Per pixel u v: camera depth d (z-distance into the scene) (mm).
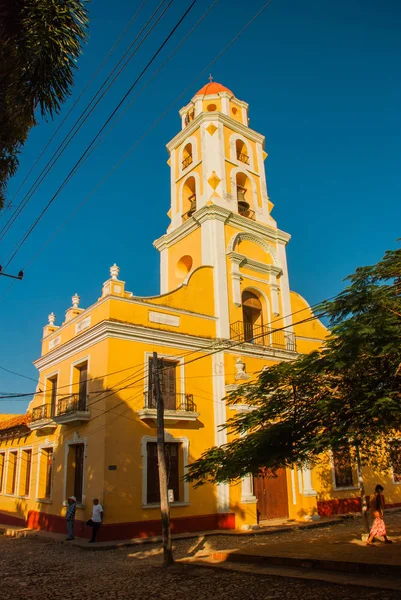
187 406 18078
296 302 24875
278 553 11547
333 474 21594
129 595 8758
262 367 21016
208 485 17859
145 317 18219
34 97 6602
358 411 9258
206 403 18906
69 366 19484
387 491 23875
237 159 24719
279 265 23938
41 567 12125
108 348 16891
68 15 6395
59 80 6562
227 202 22891
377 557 10086
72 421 17234
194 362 18984
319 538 14766
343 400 9539
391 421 8555
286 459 9766
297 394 10562
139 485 16109
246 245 23078
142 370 17438
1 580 10695
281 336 22656
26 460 22953
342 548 11867
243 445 10516
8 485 24172
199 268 20703
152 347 17984
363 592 7727
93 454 16344
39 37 6234
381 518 12539
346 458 13938
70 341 19234
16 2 6363
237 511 17859
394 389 9242
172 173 25828
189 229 22938
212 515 17594
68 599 8711
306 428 9922
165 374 18125
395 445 12930
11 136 7016
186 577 10125
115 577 10500
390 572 8898
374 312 9578
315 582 8781
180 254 23375
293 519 19547
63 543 15531
